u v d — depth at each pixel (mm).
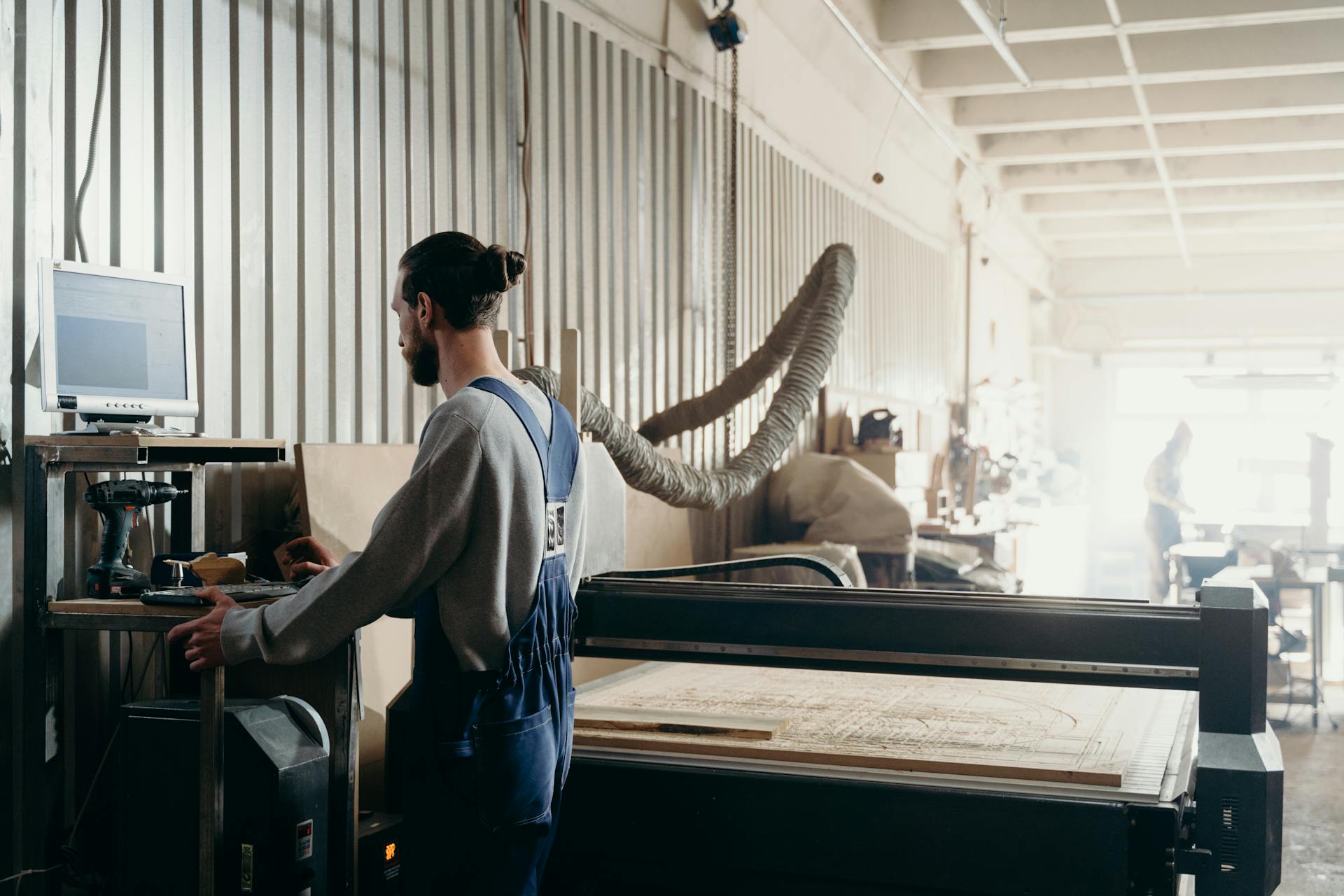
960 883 2102
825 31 7832
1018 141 11609
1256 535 10070
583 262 5293
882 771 2223
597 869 2391
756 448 5316
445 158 4379
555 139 5074
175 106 3229
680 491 4867
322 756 2377
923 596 2281
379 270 4043
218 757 2180
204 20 3328
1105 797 2045
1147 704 2787
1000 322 14359
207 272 3322
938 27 8328
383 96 4066
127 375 2650
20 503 2779
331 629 1773
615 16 5539
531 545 1794
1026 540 10852
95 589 2473
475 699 1755
